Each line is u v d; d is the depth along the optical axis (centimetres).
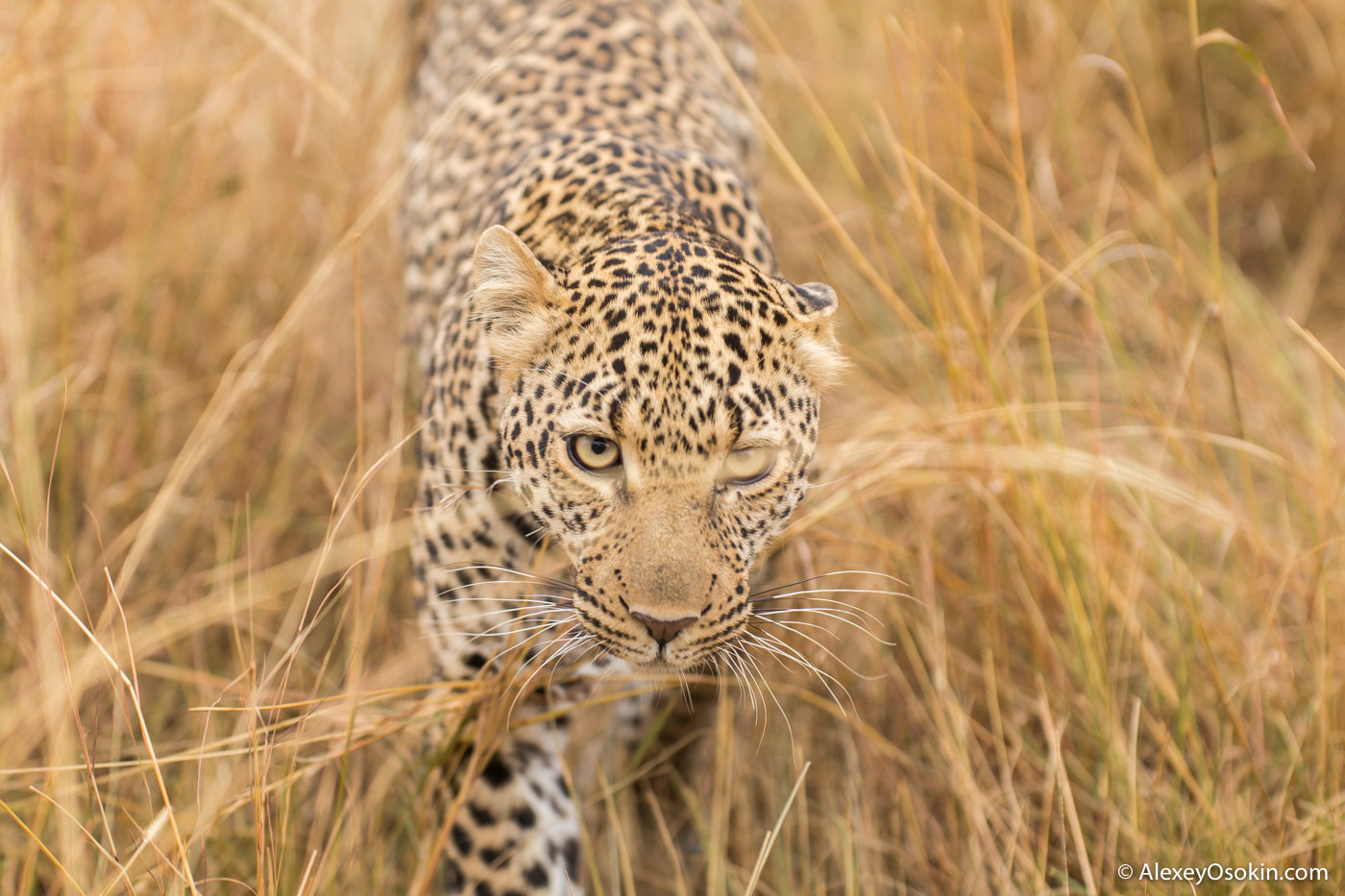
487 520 534
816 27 1027
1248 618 712
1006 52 722
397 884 632
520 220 566
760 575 583
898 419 739
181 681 688
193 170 841
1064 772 590
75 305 801
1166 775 661
